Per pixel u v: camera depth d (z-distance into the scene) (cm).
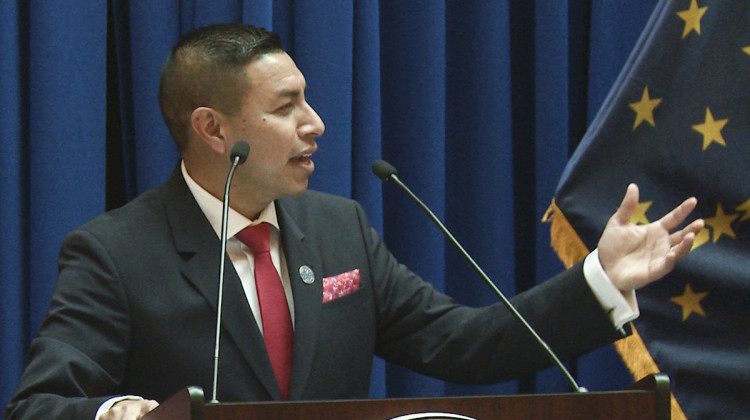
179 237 746
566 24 1175
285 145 758
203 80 762
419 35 1139
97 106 1006
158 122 1022
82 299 708
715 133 982
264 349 718
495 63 1169
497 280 1156
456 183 1188
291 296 760
